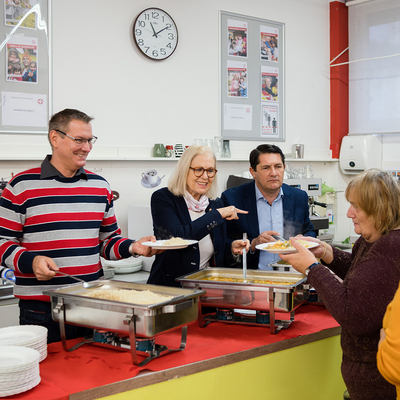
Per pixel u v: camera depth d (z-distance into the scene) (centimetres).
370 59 482
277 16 455
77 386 136
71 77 339
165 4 381
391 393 142
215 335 184
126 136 366
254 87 441
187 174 225
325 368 196
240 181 394
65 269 196
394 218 143
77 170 204
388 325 114
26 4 319
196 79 403
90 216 202
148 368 149
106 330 158
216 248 233
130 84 366
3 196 193
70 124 190
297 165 475
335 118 497
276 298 182
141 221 336
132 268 323
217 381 160
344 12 492
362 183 147
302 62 476
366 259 141
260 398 173
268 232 241
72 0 338
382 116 478
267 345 173
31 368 133
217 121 418
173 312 155
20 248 186
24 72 320
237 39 427
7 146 314
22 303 198
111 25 355
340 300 141
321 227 393
